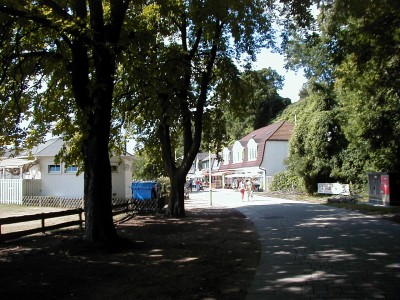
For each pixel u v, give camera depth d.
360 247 10.61
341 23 14.23
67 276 8.33
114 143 20.91
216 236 13.57
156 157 24.12
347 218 17.33
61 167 29.72
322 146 33.28
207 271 8.59
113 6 12.04
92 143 11.54
